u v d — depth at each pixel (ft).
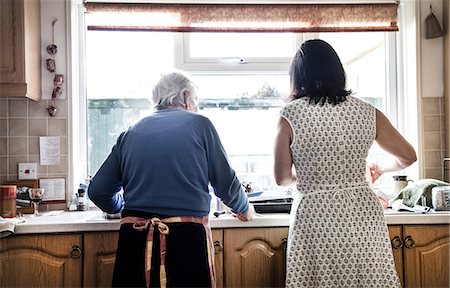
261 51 8.85
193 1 8.49
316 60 5.30
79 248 6.26
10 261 6.18
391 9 8.75
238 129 8.81
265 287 6.42
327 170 5.18
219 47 8.80
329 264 5.13
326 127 5.15
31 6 7.56
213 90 8.79
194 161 5.12
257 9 8.53
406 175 8.49
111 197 5.71
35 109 8.09
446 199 6.88
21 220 6.41
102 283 6.27
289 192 8.55
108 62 8.70
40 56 8.09
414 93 8.72
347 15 8.68
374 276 5.12
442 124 8.67
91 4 8.34
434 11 8.70
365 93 9.10
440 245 6.61
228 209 6.92
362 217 5.19
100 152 8.66
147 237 4.91
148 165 5.07
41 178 8.07
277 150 5.33
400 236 6.56
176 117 5.32
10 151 8.04
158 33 8.75
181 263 4.89
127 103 8.71
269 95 8.86
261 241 6.45
